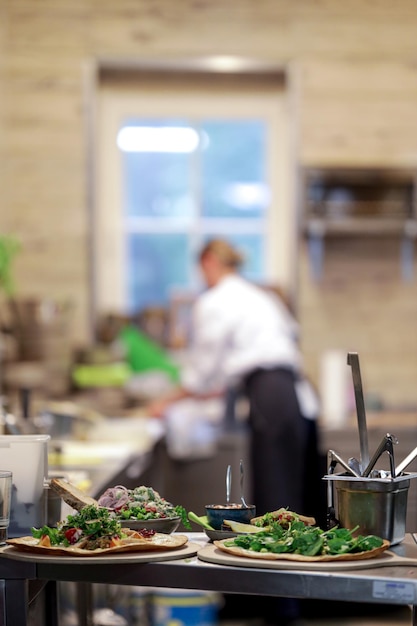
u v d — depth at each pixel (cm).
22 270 664
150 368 668
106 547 198
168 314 689
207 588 188
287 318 661
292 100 666
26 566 195
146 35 664
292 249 668
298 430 536
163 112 691
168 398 593
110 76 688
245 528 210
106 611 280
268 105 691
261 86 691
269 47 666
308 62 666
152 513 219
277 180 693
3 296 611
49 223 665
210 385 582
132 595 327
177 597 382
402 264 673
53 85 662
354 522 205
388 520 204
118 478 367
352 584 180
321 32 666
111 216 695
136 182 695
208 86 691
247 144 694
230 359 558
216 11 665
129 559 191
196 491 575
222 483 577
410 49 667
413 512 239
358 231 648
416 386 672
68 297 666
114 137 691
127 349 669
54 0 661
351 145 667
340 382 618
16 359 575
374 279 673
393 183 635
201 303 577
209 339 568
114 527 203
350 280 672
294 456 533
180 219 698
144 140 693
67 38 661
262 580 185
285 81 689
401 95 667
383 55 666
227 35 666
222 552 197
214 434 581
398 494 207
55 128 663
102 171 692
